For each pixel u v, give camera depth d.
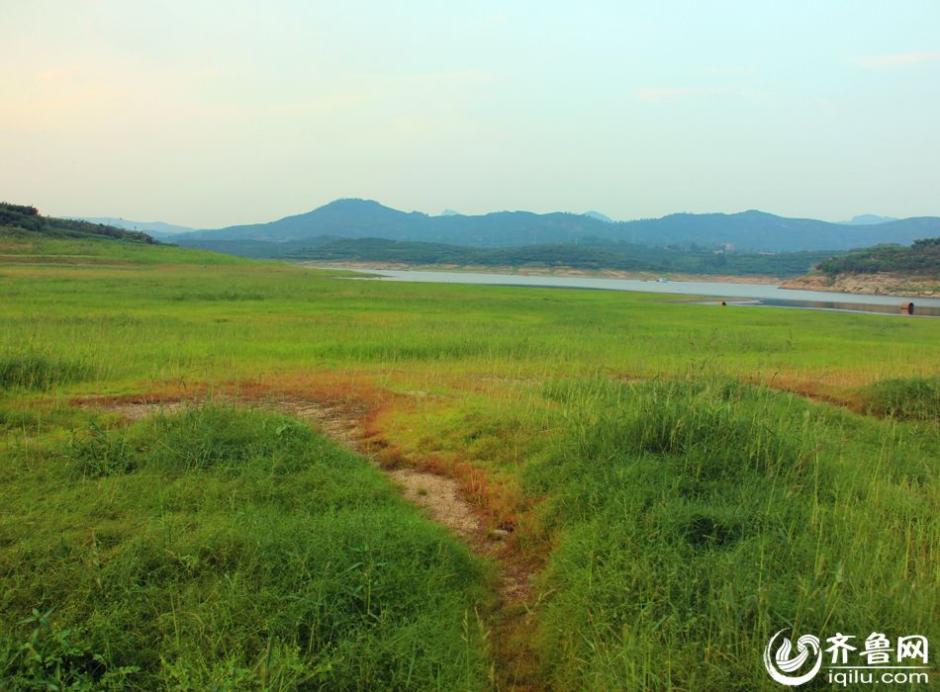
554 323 25.33
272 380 11.73
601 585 4.73
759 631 4.09
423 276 94.06
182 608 4.33
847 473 6.96
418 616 4.56
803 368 15.41
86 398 9.99
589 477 6.32
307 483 6.57
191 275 47.50
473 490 6.99
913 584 4.59
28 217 73.50
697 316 31.91
